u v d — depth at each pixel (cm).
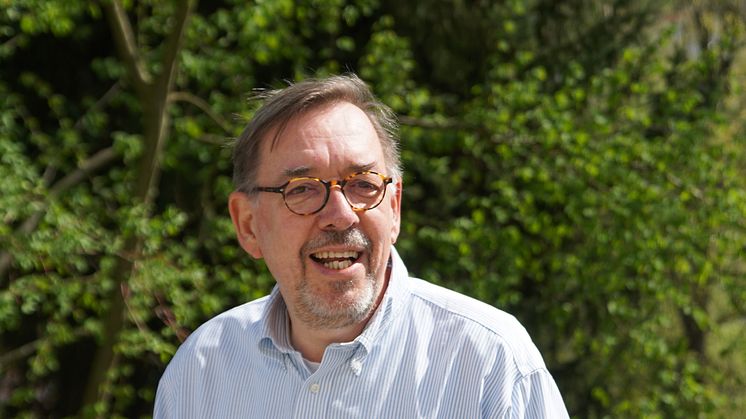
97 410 554
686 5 763
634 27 724
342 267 175
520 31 689
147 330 557
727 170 616
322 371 177
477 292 607
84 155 618
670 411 661
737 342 665
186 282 585
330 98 178
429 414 174
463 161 663
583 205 604
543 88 706
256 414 188
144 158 553
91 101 639
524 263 637
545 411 172
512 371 173
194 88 669
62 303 534
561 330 664
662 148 611
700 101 675
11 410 677
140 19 622
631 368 653
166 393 206
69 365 701
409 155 628
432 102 654
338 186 173
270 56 605
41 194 516
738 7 760
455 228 625
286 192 175
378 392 176
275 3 561
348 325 176
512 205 612
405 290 182
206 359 200
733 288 635
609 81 621
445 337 177
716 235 616
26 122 584
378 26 627
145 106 552
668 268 630
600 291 621
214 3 690
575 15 712
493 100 631
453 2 679
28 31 541
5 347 672
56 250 505
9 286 554
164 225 524
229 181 622
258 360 191
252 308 203
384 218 176
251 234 197
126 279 538
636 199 593
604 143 608
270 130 180
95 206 586
